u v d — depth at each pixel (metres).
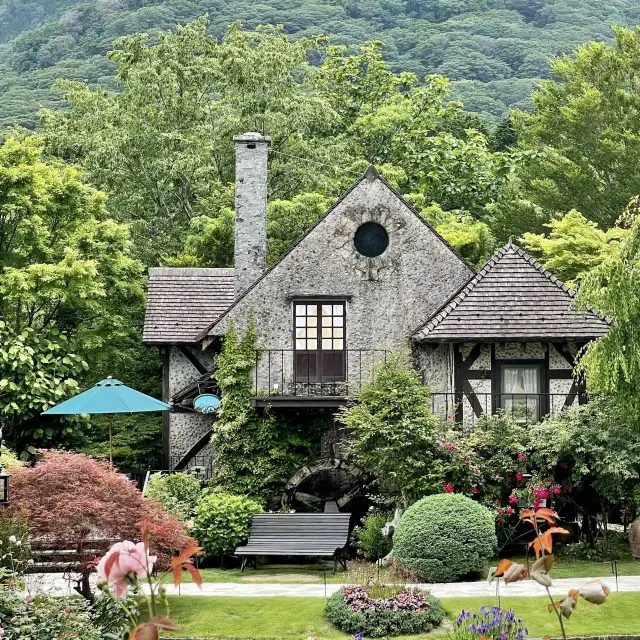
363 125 47.59
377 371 26.41
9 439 30.81
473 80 77.19
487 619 16.31
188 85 44.06
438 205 44.38
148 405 24.53
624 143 41.00
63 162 43.97
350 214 28.31
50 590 17.97
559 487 24.70
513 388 26.95
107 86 73.81
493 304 26.97
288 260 28.31
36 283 31.30
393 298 28.22
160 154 42.97
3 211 31.88
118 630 16.86
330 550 24.50
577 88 43.44
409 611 19.20
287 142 43.19
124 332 33.53
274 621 19.53
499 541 25.03
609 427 24.38
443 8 88.81
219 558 25.72
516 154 47.53
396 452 25.19
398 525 23.64
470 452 25.03
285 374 28.12
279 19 85.19
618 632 18.61
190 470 29.41
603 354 21.83
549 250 33.50
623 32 43.81
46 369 31.00
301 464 27.81
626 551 24.89
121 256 34.25
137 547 7.91
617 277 21.62
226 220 38.53
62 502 18.78
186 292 32.34
